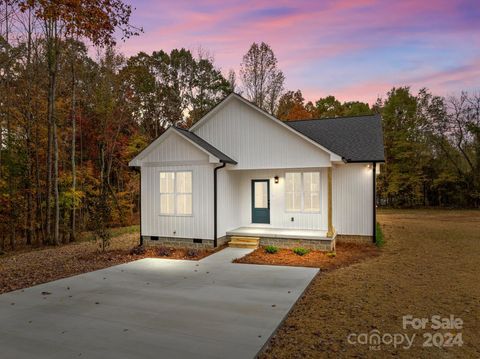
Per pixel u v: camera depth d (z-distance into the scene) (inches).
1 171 582.2
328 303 239.0
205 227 452.1
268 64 1157.7
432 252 432.5
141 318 204.4
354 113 1425.9
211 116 510.0
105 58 826.8
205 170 452.4
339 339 178.4
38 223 626.8
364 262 374.0
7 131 614.2
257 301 236.2
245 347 162.6
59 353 158.1
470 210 1134.4
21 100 595.8
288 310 217.3
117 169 994.1
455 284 283.9
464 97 1262.3
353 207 491.8
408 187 1273.4
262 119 479.8
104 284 287.1
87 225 809.5
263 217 522.9
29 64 562.9
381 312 218.8
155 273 325.1
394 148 1253.7
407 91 1309.1
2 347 165.5
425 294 257.0
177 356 153.6
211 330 184.5
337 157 431.2
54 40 549.6
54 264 383.2
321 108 1514.5
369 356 159.2
